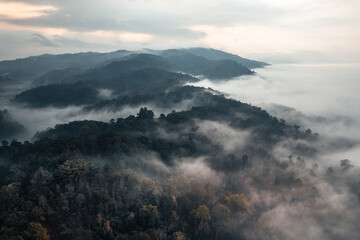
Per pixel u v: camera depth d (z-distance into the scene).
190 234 116.75
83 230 98.81
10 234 86.25
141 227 109.69
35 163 129.75
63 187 109.19
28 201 98.81
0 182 112.38
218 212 121.88
